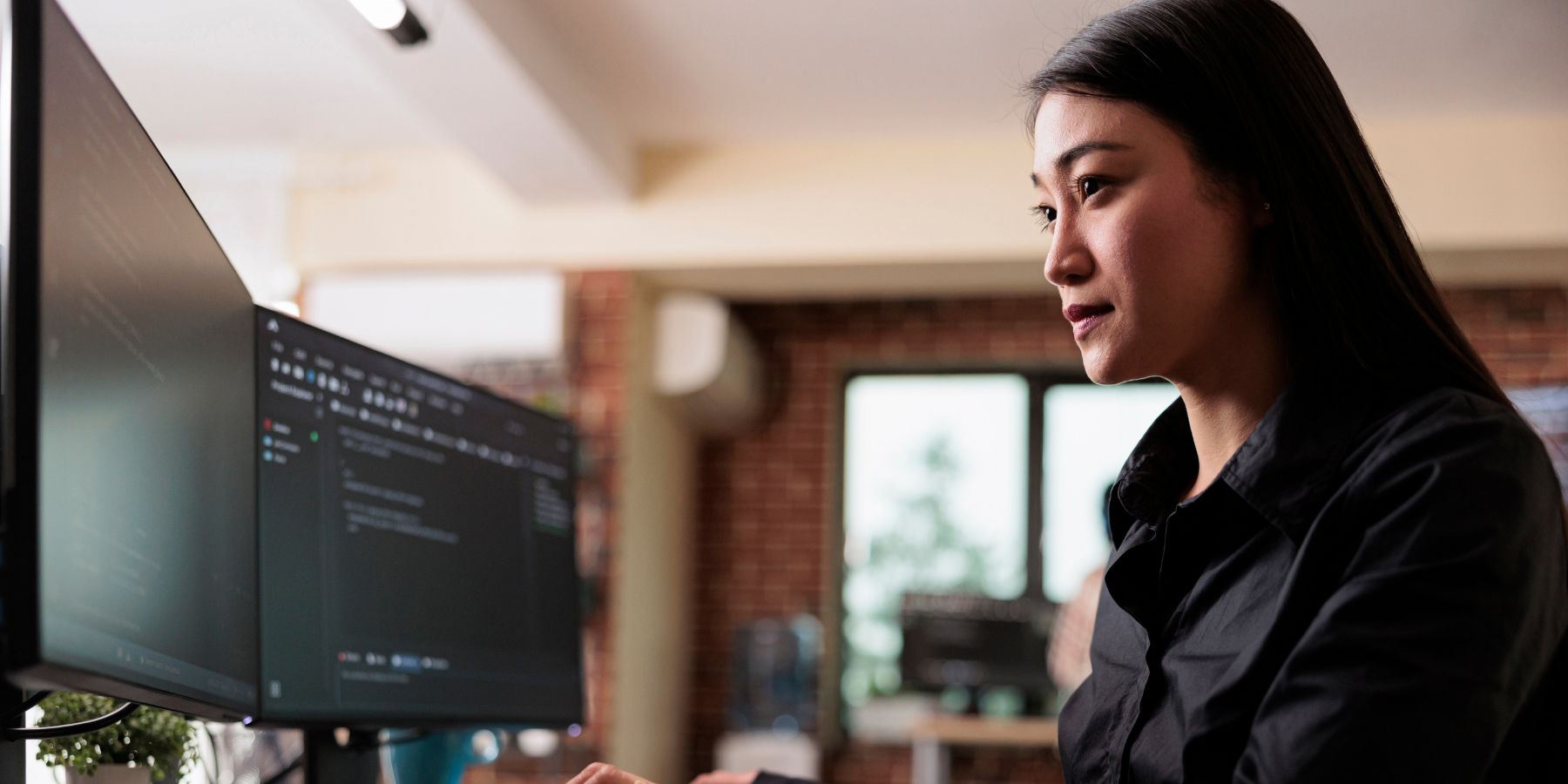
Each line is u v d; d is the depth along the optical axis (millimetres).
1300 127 936
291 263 5934
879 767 6480
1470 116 5191
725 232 5691
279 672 1245
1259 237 962
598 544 5754
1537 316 5969
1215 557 957
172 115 5438
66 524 753
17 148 730
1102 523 6617
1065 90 975
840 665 6754
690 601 6684
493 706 1548
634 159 5695
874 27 4535
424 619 1466
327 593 1329
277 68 4988
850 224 5621
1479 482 804
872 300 6707
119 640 834
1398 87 4934
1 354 764
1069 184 974
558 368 5863
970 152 5602
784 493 6688
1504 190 5188
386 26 3688
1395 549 805
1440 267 5625
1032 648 5938
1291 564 895
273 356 1299
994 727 5004
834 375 6730
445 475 1547
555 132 4922
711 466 6773
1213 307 957
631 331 5867
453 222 5895
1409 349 925
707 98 5191
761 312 6785
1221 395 996
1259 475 913
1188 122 938
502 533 1633
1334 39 4551
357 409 1422
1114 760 1001
